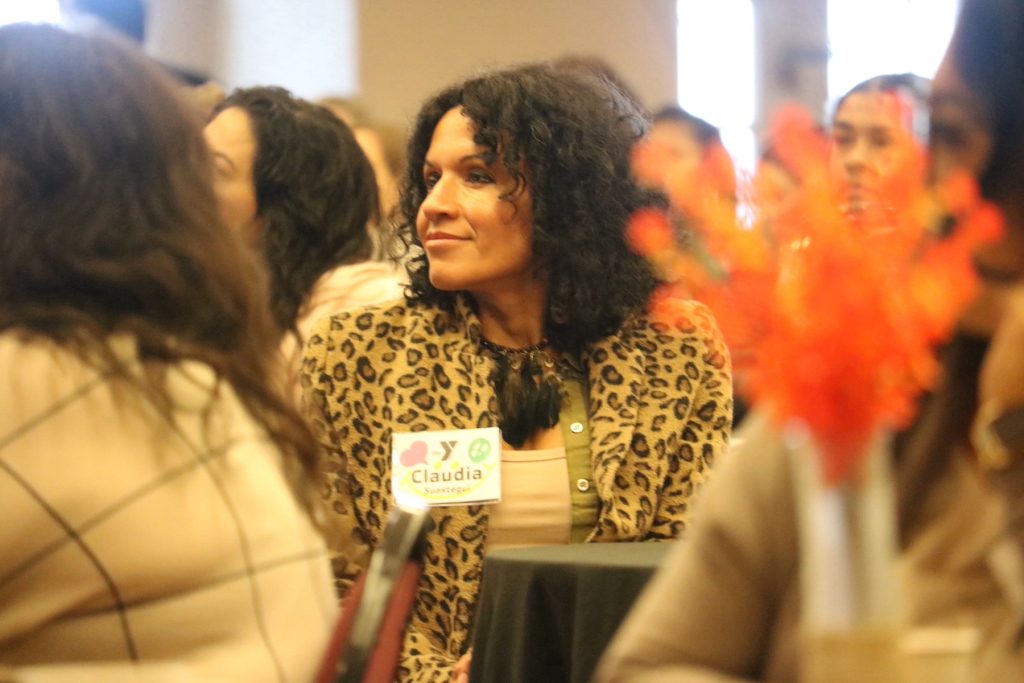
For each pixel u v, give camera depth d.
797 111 1.57
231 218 2.94
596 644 3.53
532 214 4.52
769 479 2.13
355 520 4.43
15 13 11.20
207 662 2.46
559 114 4.49
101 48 2.77
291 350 5.32
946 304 1.55
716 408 4.62
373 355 4.55
